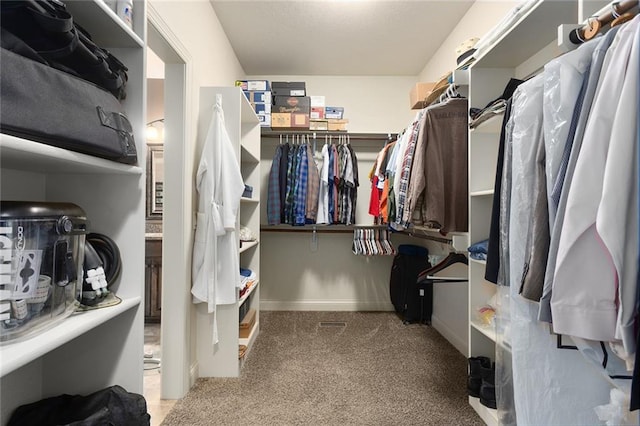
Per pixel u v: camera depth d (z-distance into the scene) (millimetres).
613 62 695
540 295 858
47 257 696
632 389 598
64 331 679
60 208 734
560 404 928
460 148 1708
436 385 1757
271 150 3240
